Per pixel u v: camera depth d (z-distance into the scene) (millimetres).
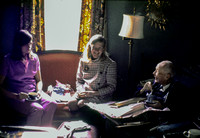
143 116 2605
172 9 3656
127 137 2715
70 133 2408
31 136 2258
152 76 3928
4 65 3070
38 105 3062
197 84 3010
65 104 3260
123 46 4062
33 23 3715
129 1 3875
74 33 4031
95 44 3193
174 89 2754
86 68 3367
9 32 3711
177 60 3732
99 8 3834
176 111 2680
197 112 2729
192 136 2168
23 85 3189
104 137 2920
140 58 4008
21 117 3021
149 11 3797
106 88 3285
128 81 3867
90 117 3143
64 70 3770
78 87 3469
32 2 3637
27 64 3195
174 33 3709
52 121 3135
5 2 3607
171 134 2258
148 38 3881
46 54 3754
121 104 2867
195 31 3572
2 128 2418
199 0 3490
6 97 3074
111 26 4016
